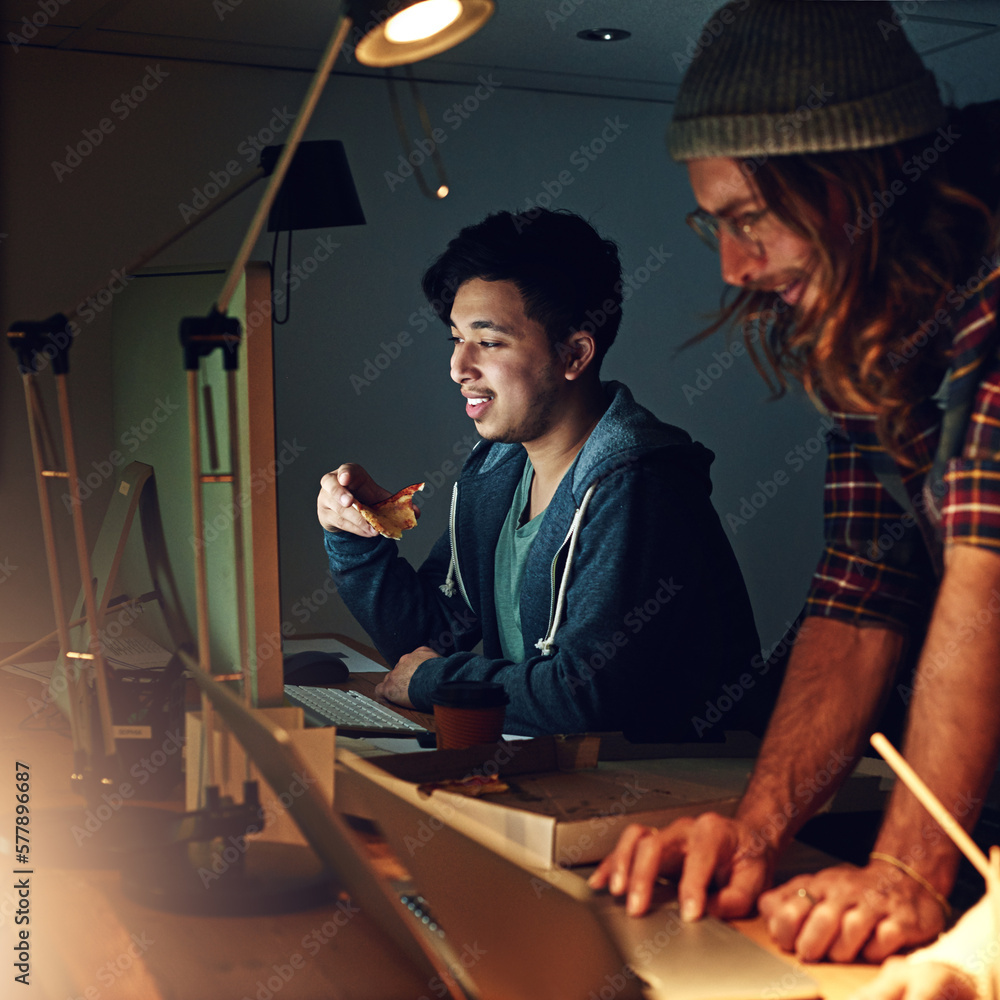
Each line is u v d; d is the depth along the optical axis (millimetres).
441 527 4121
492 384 1735
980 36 3646
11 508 3422
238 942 774
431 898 757
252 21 3236
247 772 926
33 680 1701
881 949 724
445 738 1218
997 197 878
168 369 1212
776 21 803
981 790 779
